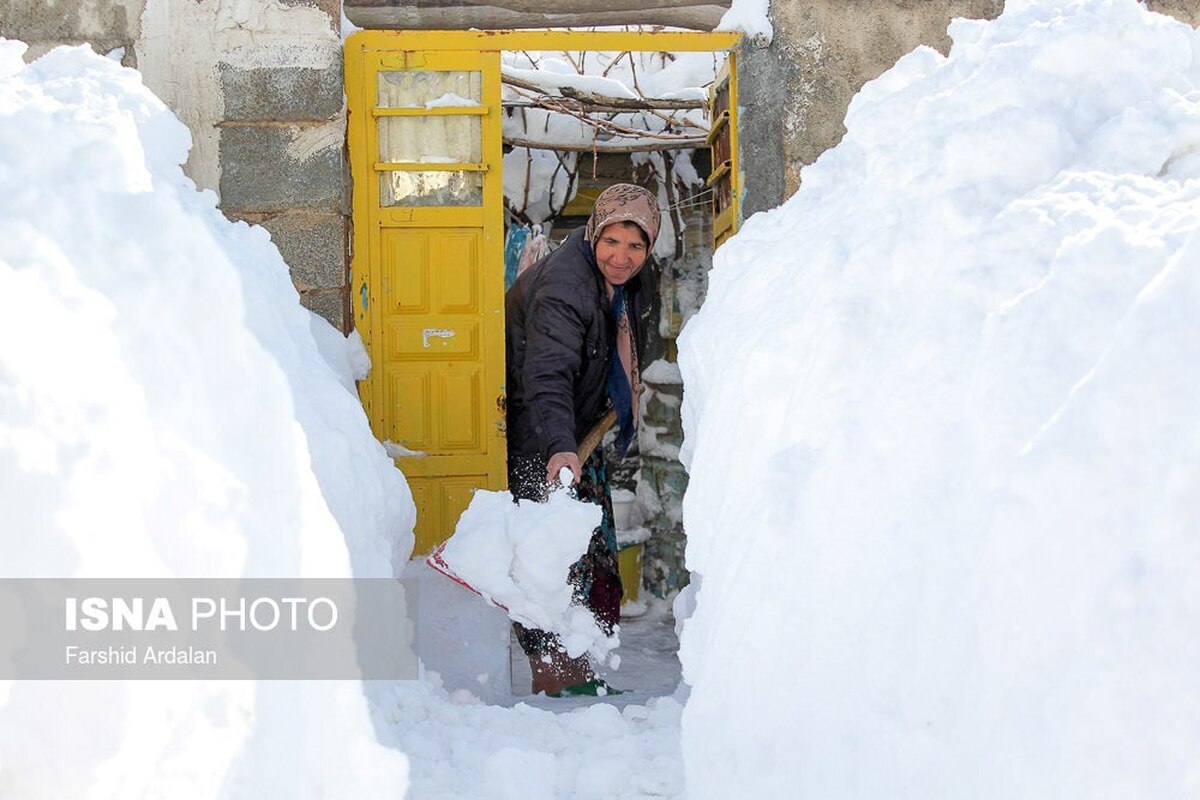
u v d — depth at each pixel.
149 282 2.14
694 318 3.12
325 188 4.70
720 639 2.26
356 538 2.75
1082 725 1.47
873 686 1.86
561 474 4.21
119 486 1.82
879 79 2.99
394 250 4.91
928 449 1.93
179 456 2.04
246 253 2.80
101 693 1.67
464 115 4.91
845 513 2.04
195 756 1.83
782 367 2.43
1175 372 1.54
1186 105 2.20
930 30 4.91
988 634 1.65
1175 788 1.36
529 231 7.06
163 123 2.78
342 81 4.73
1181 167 2.12
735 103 5.16
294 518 2.25
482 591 3.54
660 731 2.92
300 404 2.71
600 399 4.79
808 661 2.01
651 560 7.25
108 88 2.71
